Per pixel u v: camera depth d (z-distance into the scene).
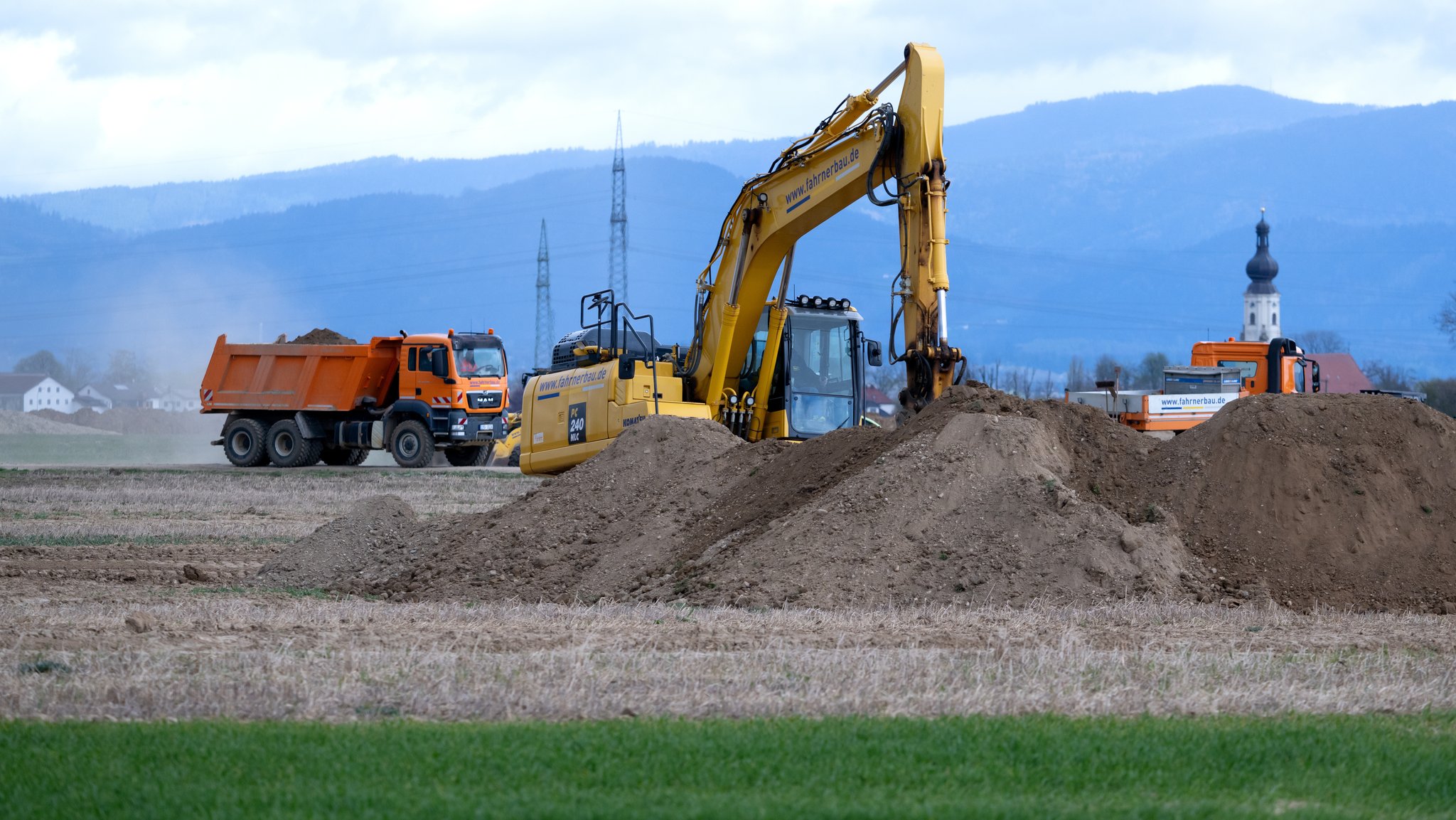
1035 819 16.80
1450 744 21.42
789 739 20.72
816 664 27.17
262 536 63.97
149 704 23.56
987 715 23.08
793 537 41.09
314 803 17.17
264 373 114.88
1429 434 43.25
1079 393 113.94
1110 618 34.88
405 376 112.00
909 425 46.19
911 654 28.50
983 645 30.61
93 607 38.00
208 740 20.44
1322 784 19.12
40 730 21.09
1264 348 124.50
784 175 60.25
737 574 40.16
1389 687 25.75
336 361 112.88
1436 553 40.09
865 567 39.44
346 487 92.44
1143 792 18.61
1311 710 24.06
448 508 78.19
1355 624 34.47
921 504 41.22
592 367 66.75
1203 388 118.50
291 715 23.00
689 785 18.47
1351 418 43.59
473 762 19.19
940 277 51.03
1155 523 40.94
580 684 25.20
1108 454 44.53
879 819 16.64
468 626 33.62
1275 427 43.06
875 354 67.31
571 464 67.25
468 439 112.81
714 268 66.75
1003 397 46.16
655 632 32.38
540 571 46.06
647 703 23.72
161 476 101.44
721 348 63.97
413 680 25.56
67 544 60.00
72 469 110.12
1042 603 37.16
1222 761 19.95
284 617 35.44
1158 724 22.30
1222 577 39.22
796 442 50.78
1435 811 18.27
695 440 51.38
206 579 49.16
